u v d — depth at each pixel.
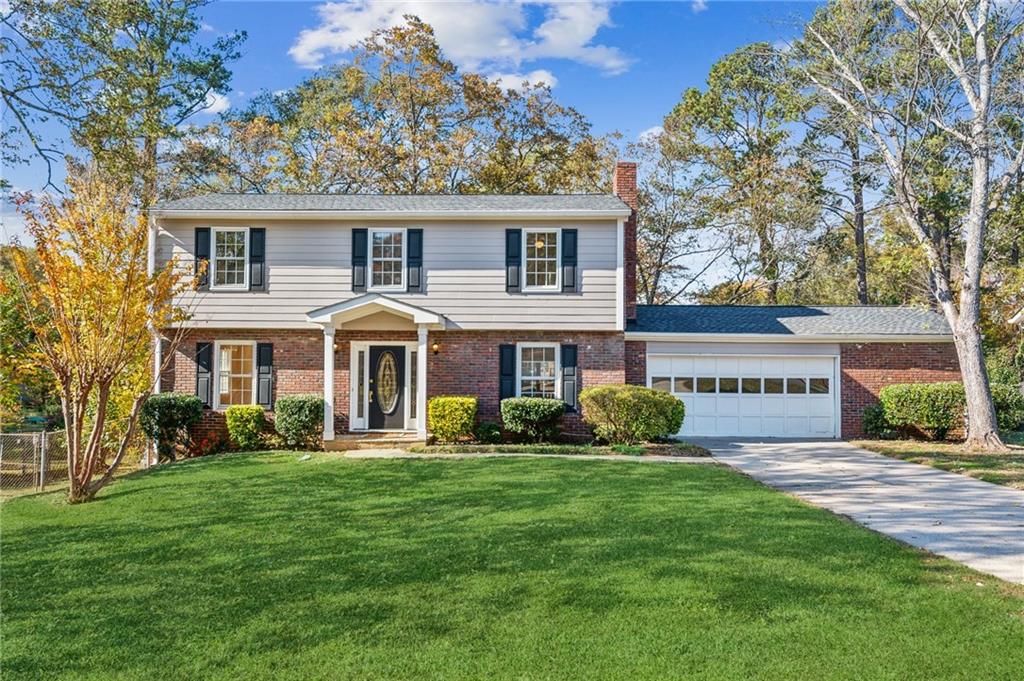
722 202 33.34
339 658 5.18
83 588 6.85
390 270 17.98
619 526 8.90
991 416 17.34
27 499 11.63
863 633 5.50
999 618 5.81
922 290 22.28
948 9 17.67
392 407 17.97
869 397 19.64
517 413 17.00
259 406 17.31
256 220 17.86
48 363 11.48
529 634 5.54
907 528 9.05
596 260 17.89
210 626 5.82
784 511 9.79
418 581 6.84
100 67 12.58
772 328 20.02
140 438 16.78
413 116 33.22
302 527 9.07
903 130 19.14
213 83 23.50
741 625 5.67
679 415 16.89
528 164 34.28
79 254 11.30
